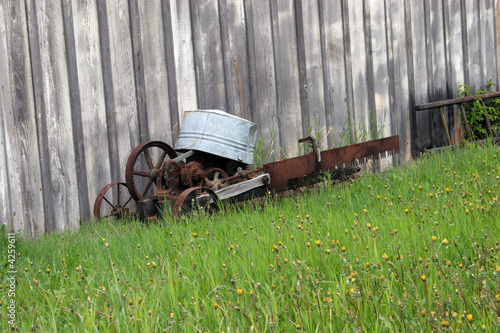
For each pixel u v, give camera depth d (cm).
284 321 281
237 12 807
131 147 734
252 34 820
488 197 473
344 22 903
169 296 316
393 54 952
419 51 980
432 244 356
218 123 673
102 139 711
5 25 643
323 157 725
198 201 604
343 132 905
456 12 1027
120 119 725
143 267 395
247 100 818
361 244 372
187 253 405
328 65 891
